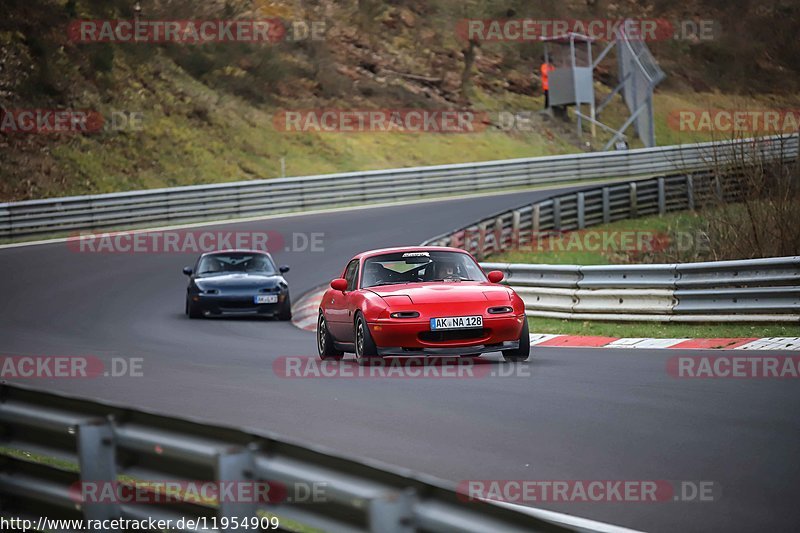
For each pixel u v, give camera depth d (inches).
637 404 1104.8
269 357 1777.8
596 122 7741.1
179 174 5629.9
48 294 3016.7
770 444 868.0
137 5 6579.7
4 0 5880.9
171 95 6230.3
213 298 2551.7
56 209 4227.4
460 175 5625.0
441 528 386.6
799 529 626.5
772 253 2348.7
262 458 471.2
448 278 1647.4
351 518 427.5
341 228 4306.1
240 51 6879.9
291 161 6195.9
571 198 3828.7
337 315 1658.5
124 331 2309.3
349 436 983.6
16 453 909.2
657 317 1955.0
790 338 1603.1
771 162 2427.4
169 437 518.3
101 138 5615.2
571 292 2150.6
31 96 5605.3
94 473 551.5
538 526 367.6
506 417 1059.3
